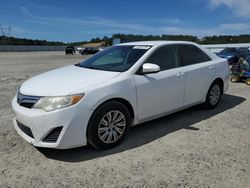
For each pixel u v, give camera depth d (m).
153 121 5.34
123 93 4.10
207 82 5.79
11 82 10.31
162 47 4.98
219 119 5.50
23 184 3.15
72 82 3.93
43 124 3.56
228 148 4.12
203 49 5.96
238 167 3.56
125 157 3.81
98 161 3.69
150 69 4.32
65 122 3.57
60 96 3.60
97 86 3.86
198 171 3.44
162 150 4.04
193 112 5.96
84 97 3.70
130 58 4.66
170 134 4.67
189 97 5.38
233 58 12.72
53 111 3.54
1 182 3.19
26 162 3.65
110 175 3.34
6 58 31.89
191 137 4.54
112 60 4.84
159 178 3.28
